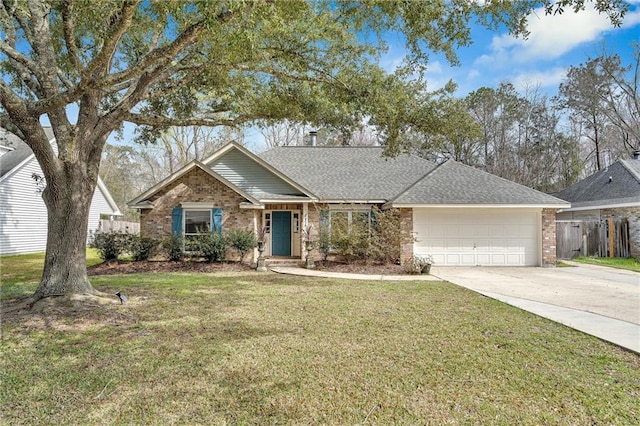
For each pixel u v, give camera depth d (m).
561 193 23.88
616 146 31.12
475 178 16.28
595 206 18.52
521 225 15.13
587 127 31.91
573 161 31.55
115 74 5.91
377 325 6.20
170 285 10.02
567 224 17.47
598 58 29.50
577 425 3.21
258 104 8.82
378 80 7.87
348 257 15.19
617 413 3.39
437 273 13.06
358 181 17.44
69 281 7.29
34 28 6.90
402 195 14.91
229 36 4.91
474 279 11.61
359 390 3.85
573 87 30.98
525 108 32.66
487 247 15.13
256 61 7.14
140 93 7.22
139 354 4.84
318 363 4.55
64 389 3.87
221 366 4.46
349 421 3.28
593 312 7.14
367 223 15.66
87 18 6.21
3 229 18.08
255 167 16.56
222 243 14.34
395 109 7.90
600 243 17.25
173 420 3.29
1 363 4.54
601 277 12.05
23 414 3.39
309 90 8.86
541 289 9.75
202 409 3.48
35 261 15.69
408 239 14.57
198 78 8.71
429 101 8.12
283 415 3.38
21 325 6.02
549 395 3.74
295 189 16.52
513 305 7.73
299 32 7.29
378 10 6.79
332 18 7.24
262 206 15.28
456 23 6.48
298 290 9.49
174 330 5.89
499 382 4.03
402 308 7.45
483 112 32.88
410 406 3.53
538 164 32.25
